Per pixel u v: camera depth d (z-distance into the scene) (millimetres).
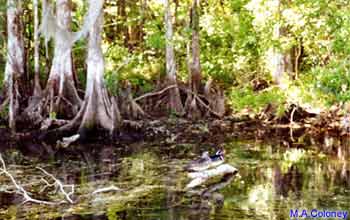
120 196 12500
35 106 21547
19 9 22797
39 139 20422
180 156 17172
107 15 31094
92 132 20562
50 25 21562
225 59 27703
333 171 14797
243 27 25312
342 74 17469
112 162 16328
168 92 24922
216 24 26719
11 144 19672
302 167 15352
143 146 19281
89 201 12109
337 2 20234
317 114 23859
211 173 14492
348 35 18047
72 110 21562
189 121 23953
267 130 22688
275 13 22516
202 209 11477
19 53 22688
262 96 23922
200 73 25828
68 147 19156
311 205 11648
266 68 26328
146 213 11227
